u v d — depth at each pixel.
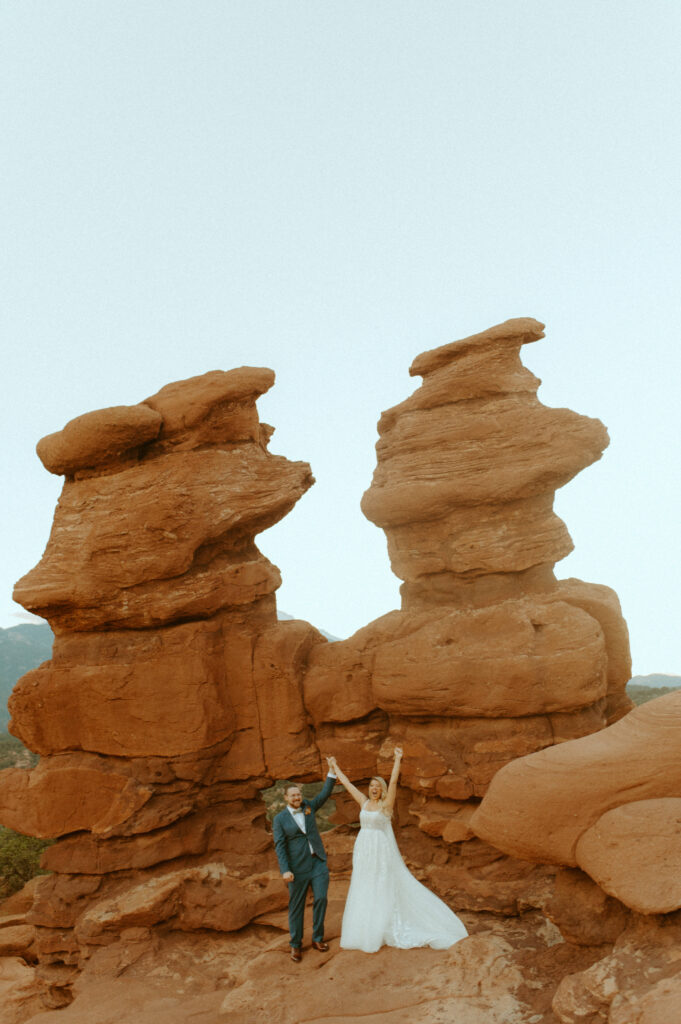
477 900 10.06
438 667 11.00
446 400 12.01
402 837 11.41
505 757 10.72
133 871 11.25
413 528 12.05
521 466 11.44
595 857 6.39
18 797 11.61
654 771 6.47
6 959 13.49
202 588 11.91
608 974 5.90
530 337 12.09
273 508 12.39
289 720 12.03
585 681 10.73
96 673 11.77
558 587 12.06
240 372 12.29
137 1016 8.80
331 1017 7.12
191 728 11.55
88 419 11.80
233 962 10.20
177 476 11.85
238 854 11.57
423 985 7.32
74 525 12.10
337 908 10.39
